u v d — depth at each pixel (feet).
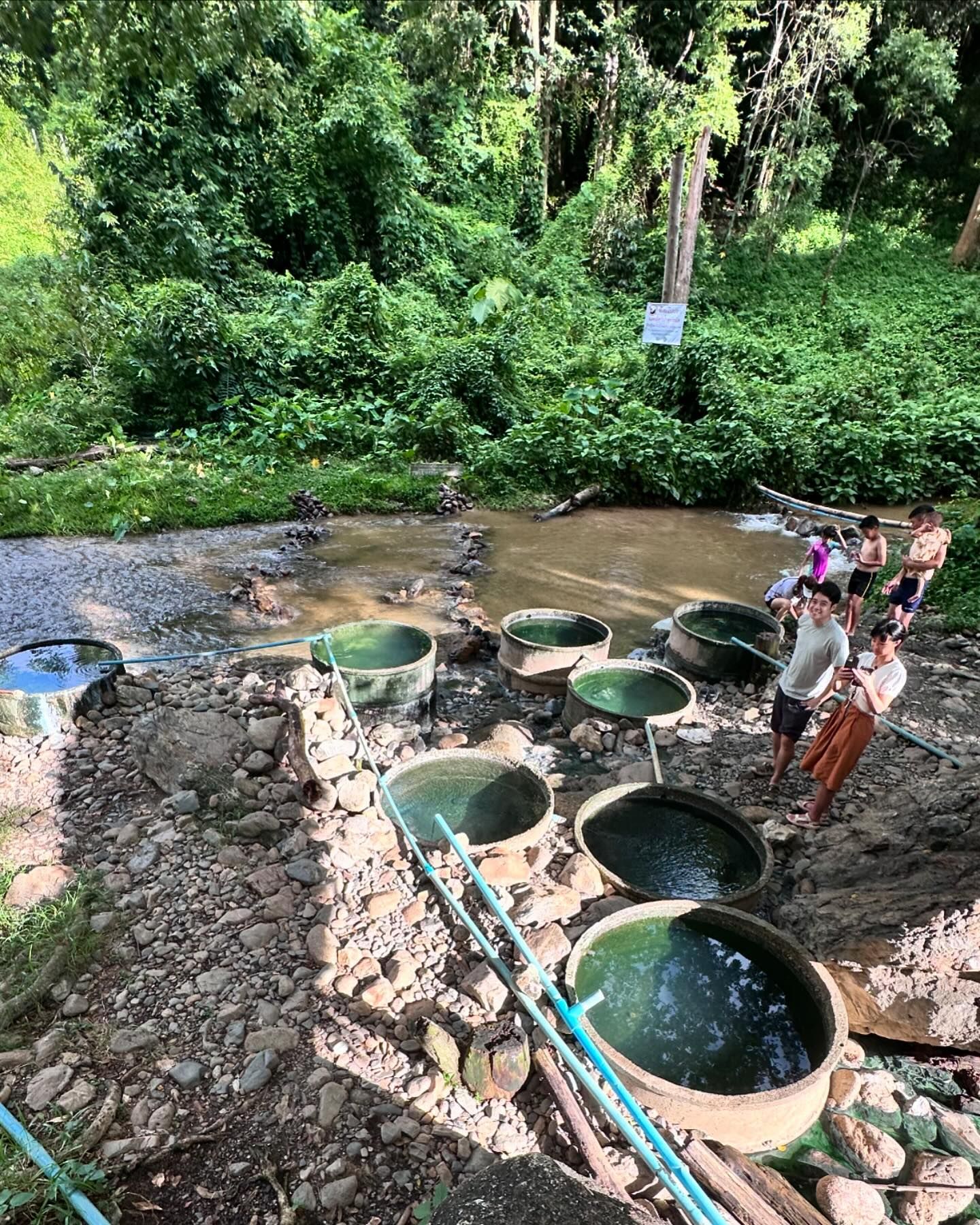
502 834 15.17
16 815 15.79
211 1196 8.97
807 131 82.94
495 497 45.27
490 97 81.25
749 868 14.83
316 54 67.00
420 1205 8.77
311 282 69.82
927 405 52.70
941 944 11.76
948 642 26.50
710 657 23.39
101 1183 8.96
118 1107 9.93
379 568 33.76
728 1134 9.64
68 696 18.52
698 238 84.33
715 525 42.57
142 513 38.37
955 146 94.43
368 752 17.11
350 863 14.02
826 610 15.81
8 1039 10.93
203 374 49.96
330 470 46.70
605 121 85.92
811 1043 10.95
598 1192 7.72
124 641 25.61
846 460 47.50
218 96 65.67
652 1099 9.66
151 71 19.34
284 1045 10.69
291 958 12.16
